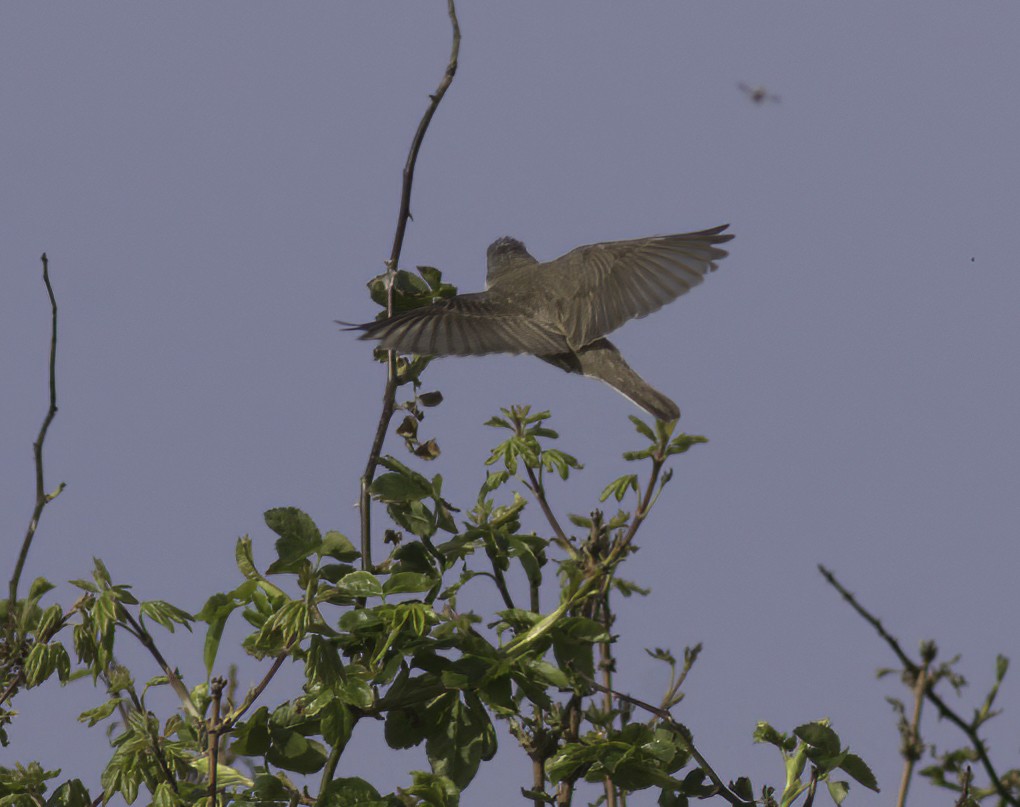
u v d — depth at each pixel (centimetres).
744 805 994
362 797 966
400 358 1159
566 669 990
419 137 1159
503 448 1101
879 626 697
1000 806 784
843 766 981
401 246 1175
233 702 977
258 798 986
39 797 1029
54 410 1036
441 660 1013
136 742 975
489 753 1005
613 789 1038
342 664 966
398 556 1058
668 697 1050
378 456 1094
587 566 989
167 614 995
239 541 1020
